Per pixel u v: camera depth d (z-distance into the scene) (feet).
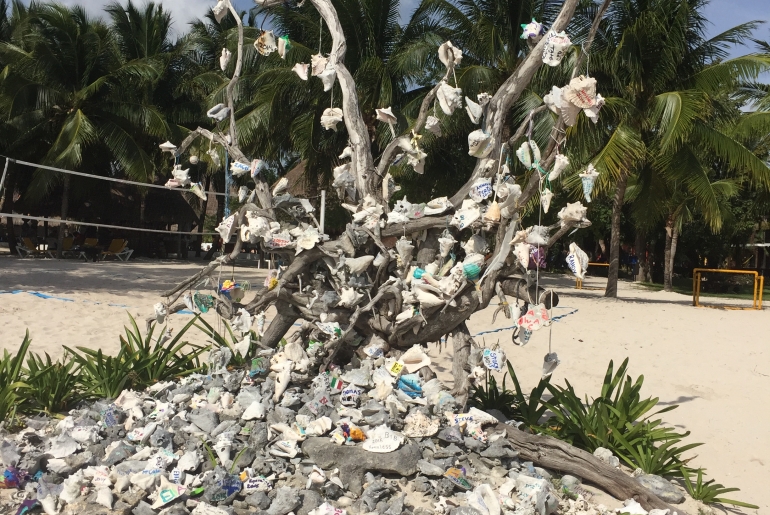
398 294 14.62
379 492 11.16
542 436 13.58
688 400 22.13
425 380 14.92
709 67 49.57
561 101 12.37
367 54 57.67
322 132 60.23
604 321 37.88
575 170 48.60
